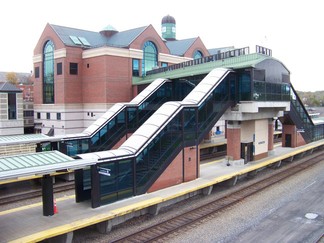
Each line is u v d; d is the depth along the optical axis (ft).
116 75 116.26
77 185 48.88
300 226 45.37
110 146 83.87
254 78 72.95
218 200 57.67
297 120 104.32
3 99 124.77
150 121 58.80
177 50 150.41
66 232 39.06
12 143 59.57
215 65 88.02
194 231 44.65
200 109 65.05
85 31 134.10
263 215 50.21
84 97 123.65
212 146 107.65
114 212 44.55
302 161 96.07
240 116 74.38
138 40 122.31
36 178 70.85
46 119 131.64
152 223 47.29
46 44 129.70
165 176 57.00
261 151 85.97
